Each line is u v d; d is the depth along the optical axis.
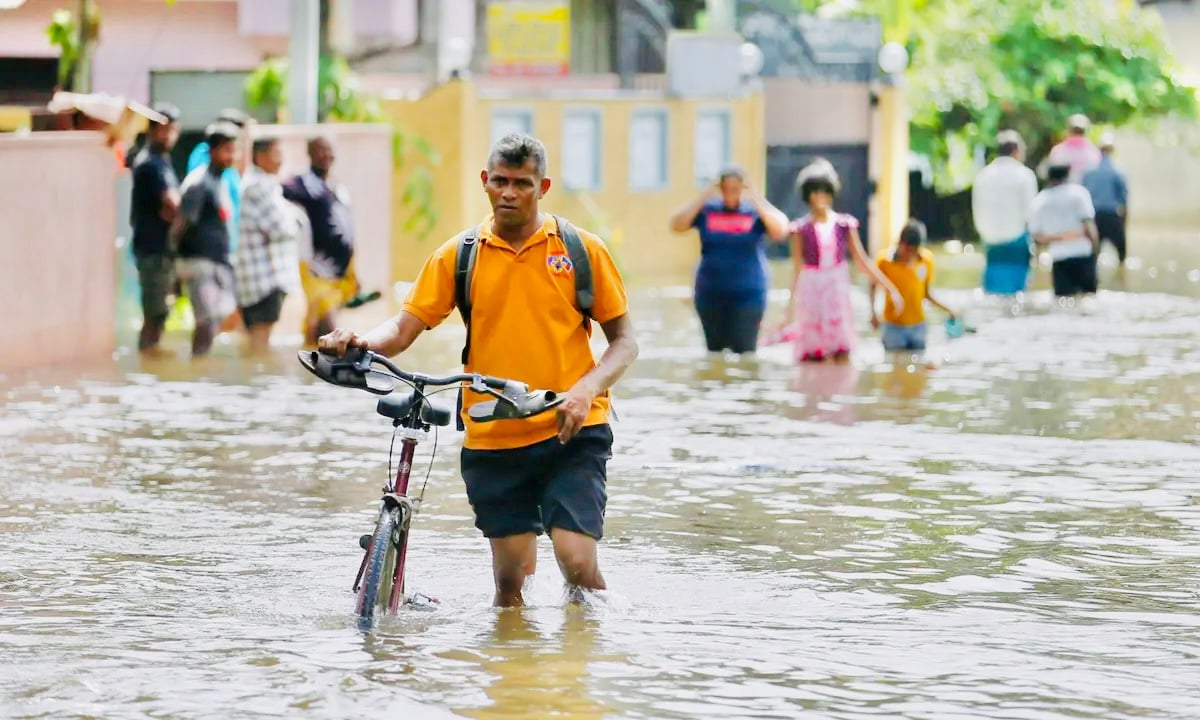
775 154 69.00
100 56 54.09
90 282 37.94
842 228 38.09
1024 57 81.06
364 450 26.50
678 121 63.62
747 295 38.78
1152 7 106.75
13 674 14.46
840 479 24.27
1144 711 13.70
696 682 14.35
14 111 39.53
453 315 47.38
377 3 58.19
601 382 15.56
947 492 23.34
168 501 22.58
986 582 18.28
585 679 14.38
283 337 41.69
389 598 16.25
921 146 81.06
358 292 39.62
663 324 46.03
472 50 64.69
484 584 17.98
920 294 39.50
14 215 35.19
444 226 58.81
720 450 26.58
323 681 14.25
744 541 20.30
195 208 37.06
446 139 58.72
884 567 18.98
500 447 16.05
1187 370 36.72
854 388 33.81
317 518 21.58
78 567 18.83
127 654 15.11
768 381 34.78
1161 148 104.38
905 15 80.69
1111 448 26.88
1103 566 19.06
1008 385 34.28
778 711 13.62
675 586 17.97
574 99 61.03
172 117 39.12
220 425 28.77
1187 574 18.69
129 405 30.89
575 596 16.50
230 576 18.44
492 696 13.88
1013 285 54.09
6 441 27.09
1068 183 54.25
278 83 50.12
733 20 68.31
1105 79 81.56
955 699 13.97
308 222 38.81
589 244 16.05
